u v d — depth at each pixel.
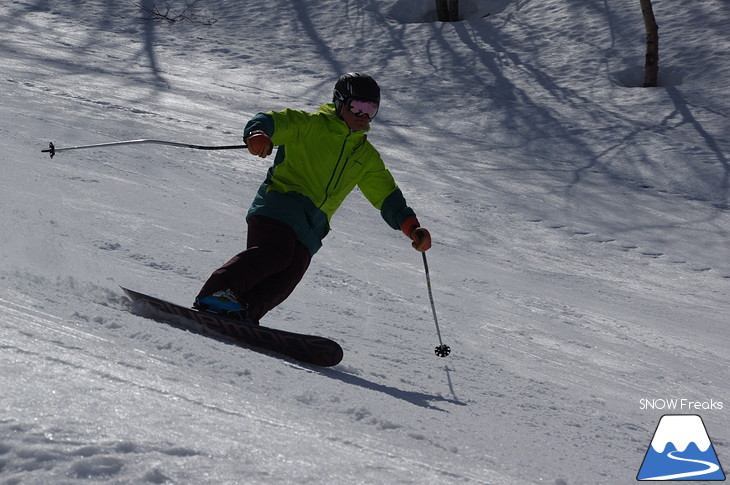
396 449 4.21
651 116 31.88
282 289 7.78
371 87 7.81
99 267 9.27
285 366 6.15
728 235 21.75
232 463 2.85
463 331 10.61
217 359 5.52
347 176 8.05
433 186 23.16
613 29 39.34
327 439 3.87
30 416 2.87
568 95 34.00
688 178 26.17
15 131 19.00
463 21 42.03
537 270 16.92
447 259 16.30
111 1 43.59
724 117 31.48
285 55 38.34
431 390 7.12
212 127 25.75
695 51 36.47
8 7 40.62
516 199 22.91
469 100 33.41
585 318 13.13
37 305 5.88
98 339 5.13
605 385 9.13
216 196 17.02
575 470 5.06
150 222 12.96
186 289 9.38
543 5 42.66
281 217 7.77
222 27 41.56
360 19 42.81
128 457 2.66
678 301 16.02
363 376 7.07
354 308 10.65
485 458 4.72
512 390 7.86
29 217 11.12
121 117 24.83
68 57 33.62
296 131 7.73
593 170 26.58
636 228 21.61
